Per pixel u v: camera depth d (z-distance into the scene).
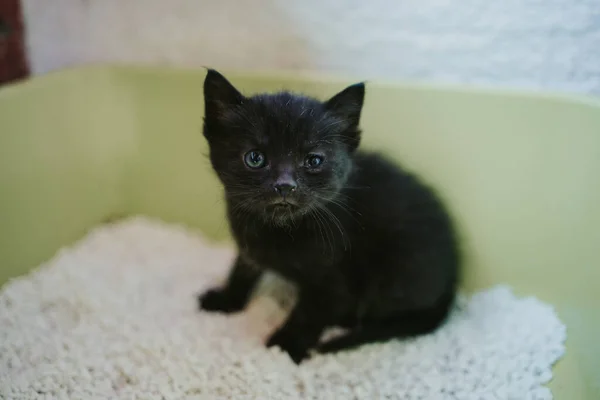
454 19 0.38
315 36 0.41
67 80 0.40
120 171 0.44
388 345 0.34
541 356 0.33
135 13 0.43
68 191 0.42
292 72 0.40
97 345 0.34
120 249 0.42
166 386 0.32
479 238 0.38
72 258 0.40
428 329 0.35
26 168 0.38
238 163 0.31
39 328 0.35
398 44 0.40
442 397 0.31
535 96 0.35
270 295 0.38
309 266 0.33
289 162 0.31
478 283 0.39
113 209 0.45
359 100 0.32
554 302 0.36
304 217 0.32
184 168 0.43
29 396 0.31
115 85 0.42
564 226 0.35
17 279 0.38
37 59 0.46
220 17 0.42
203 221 0.44
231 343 0.34
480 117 0.36
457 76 0.40
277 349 0.34
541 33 0.37
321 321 0.35
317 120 0.31
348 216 0.34
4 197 0.37
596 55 0.37
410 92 0.37
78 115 0.42
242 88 0.40
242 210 0.33
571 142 0.35
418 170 0.38
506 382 0.32
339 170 0.32
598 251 0.33
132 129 0.43
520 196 0.36
